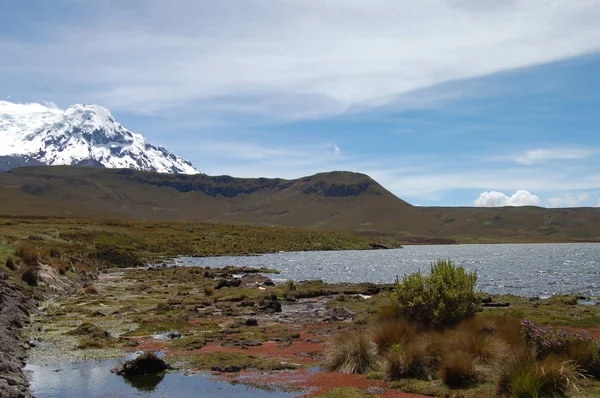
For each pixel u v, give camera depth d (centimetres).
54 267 4056
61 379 1456
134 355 1755
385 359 1499
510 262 9644
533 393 1155
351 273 6712
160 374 1511
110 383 1418
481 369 1366
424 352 1431
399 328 1628
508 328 1634
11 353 1675
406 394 1290
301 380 1438
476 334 1560
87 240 9562
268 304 2992
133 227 14125
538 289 4722
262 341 1997
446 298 1828
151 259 9069
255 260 9838
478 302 1939
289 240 16312
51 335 2086
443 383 1325
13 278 3167
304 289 3975
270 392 1326
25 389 1320
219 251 11881
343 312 2728
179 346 1892
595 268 7744
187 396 1298
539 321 2308
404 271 7069
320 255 12431
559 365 1244
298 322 2509
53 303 3077
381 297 3459
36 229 9462
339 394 1259
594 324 2259
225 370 1548
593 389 1212
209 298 3438
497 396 1211
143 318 2541
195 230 15162
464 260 10481
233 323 2430
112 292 3825
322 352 1778
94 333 2053
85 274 4897
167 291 3909
